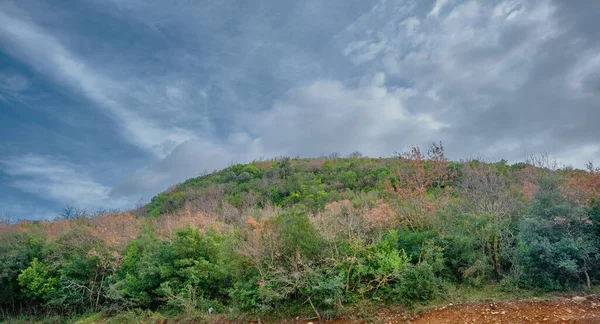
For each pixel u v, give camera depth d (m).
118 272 11.78
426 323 7.30
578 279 7.87
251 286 8.86
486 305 7.52
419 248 9.16
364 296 8.58
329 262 8.70
